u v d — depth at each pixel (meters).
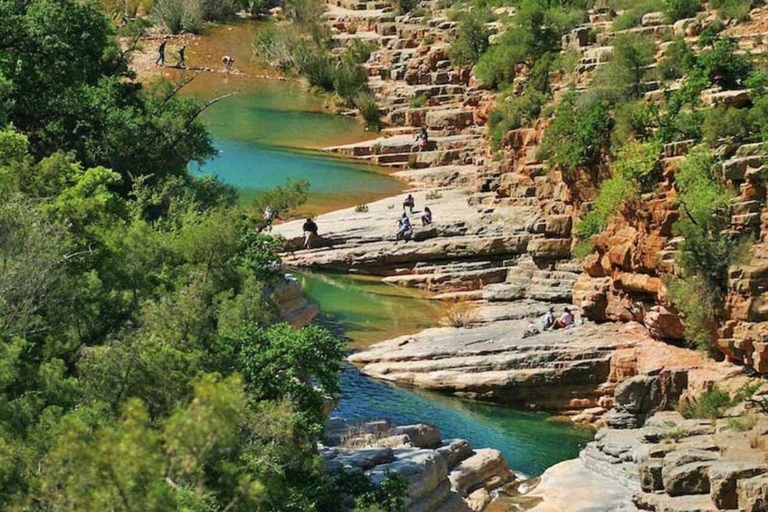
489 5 141.88
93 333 43.75
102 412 36.66
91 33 75.25
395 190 112.50
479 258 91.50
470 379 73.69
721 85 84.69
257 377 45.56
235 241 57.75
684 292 72.19
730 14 103.75
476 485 60.91
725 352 71.12
